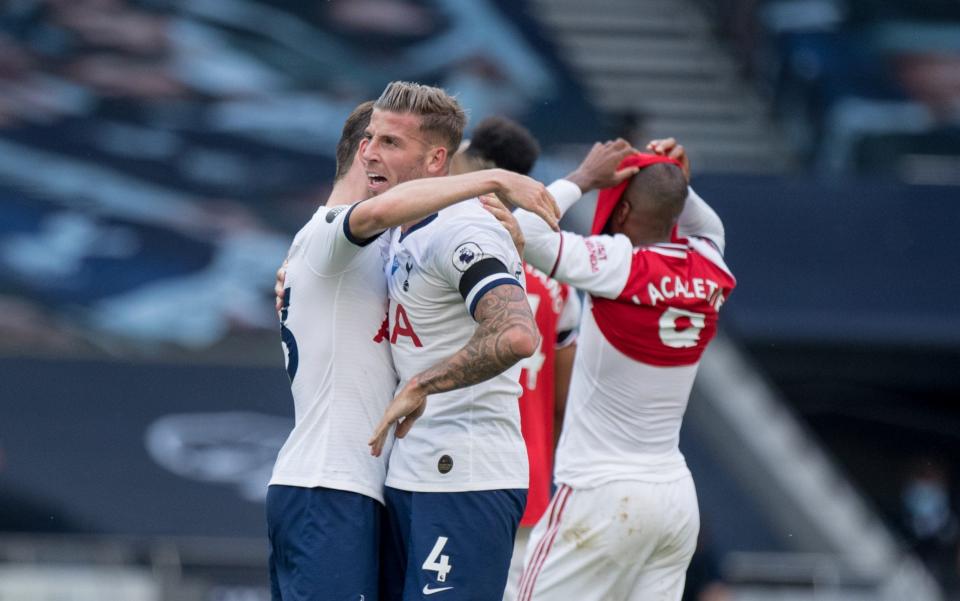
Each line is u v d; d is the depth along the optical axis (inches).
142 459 1556.3
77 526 1486.2
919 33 2244.1
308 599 546.0
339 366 552.1
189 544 1323.8
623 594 653.9
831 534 1676.9
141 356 1734.7
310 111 2081.7
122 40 2121.1
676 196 647.1
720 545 1624.0
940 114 2143.2
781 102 2251.5
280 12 2192.4
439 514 545.0
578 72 2229.3
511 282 516.7
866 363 1924.2
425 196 509.4
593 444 650.2
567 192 631.2
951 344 1819.6
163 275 1854.1
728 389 1774.1
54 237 1875.0
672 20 2378.2
